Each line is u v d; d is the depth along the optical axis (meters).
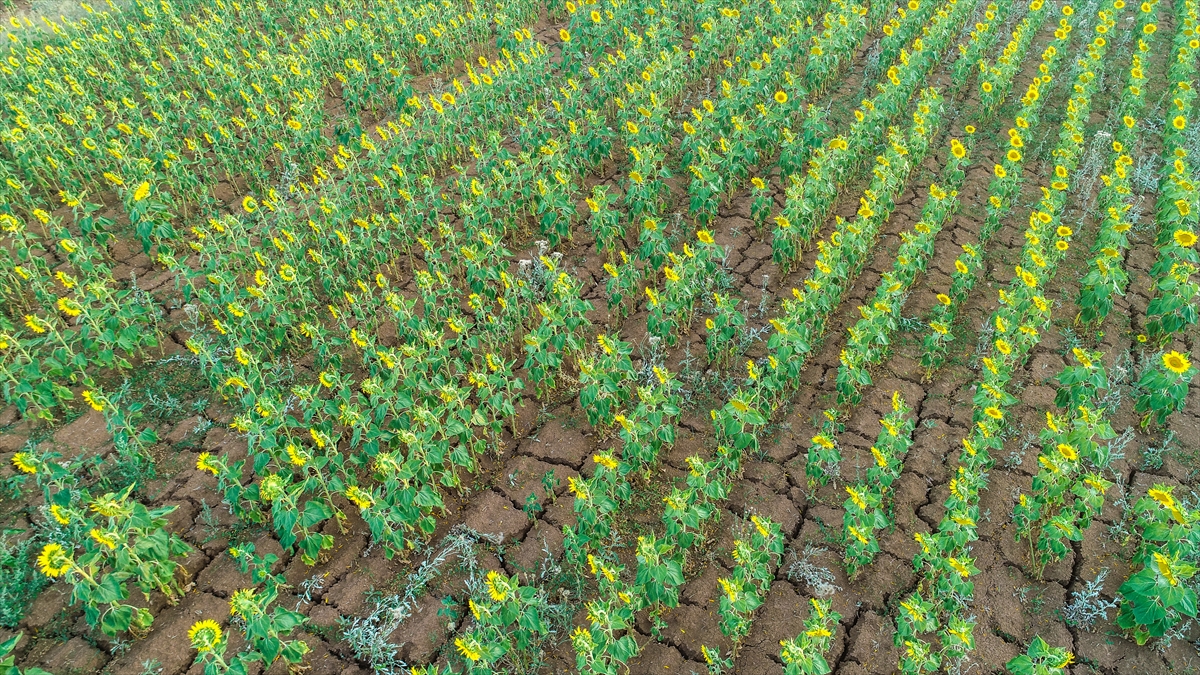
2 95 9.96
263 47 12.07
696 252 6.83
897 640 4.34
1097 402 6.06
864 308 5.94
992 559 5.07
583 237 8.37
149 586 4.70
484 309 6.84
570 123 8.60
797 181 7.41
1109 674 4.45
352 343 7.01
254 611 4.11
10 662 4.50
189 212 8.87
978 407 5.68
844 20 10.55
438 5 12.94
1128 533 5.15
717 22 11.80
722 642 4.69
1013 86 11.02
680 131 10.12
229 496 5.13
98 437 6.17
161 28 12.41
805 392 6.35
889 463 5.16
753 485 5.61
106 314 6.44
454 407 5.59
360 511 5.29
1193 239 6.43
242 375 5.85
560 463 5.90
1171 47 11.79
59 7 13.85
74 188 8.80
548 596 4.92
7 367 6.06
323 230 7.68
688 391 6.31
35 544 5.23
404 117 8.96
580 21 11.56
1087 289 6.49
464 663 4.63
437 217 7.91
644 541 4.41
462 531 5.36
